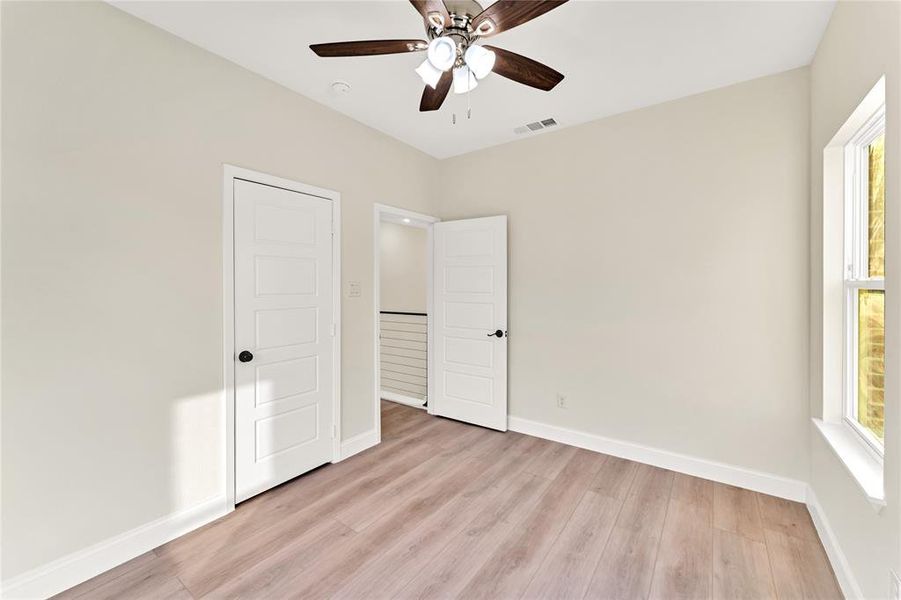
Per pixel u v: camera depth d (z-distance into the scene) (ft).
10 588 5.24
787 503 7.81
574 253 10.62
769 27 6.59
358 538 6.79
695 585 5.71
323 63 7.77
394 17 6.48
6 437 5.23
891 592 4.21
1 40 5.15
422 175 12.54
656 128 9.37
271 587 5.68
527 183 11.43
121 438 6.24
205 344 7.27
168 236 6.77
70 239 5.73
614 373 10.05
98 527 5.99
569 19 6.43
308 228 9.10
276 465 8.48
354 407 10.31
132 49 6.34
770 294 8.13
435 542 6.67
